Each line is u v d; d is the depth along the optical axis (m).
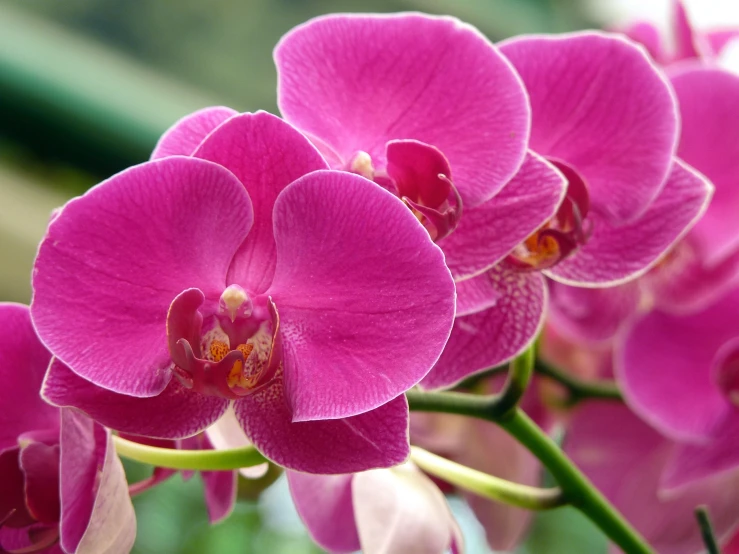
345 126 0.51
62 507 0.48
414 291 0.47
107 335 0.47
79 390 0.47
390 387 0.47
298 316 0.48
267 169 0.47
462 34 0.50
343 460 0.48
